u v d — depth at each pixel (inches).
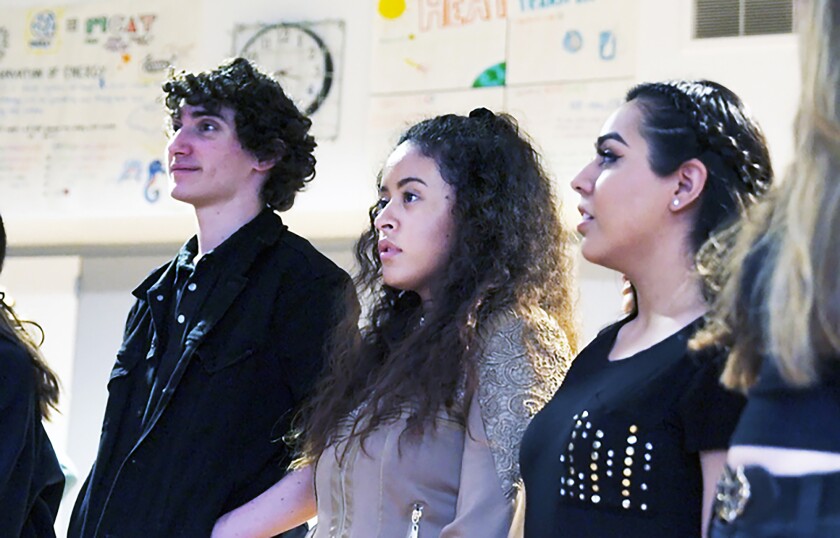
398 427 87.6
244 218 116.5
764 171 73.7
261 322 109.8
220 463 105.5
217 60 201.6
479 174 95.3
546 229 96.9
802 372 48.4
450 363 88.0
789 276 49.2
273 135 117.6
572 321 97.7
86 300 209.8
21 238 213.6
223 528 101.7
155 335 112.6
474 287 91.9
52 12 211.8
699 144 73.0
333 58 195.2
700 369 65.2
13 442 106.2
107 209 204.7
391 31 193.6
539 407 85.0
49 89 210.2
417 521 85.5
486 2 189.2
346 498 88.7
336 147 192.5
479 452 84.0
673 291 72.4
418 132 98.1
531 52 186.1
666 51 179.9
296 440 101.4
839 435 47.7
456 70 189.2
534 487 72.4
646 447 65.8
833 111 48.1
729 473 50.8
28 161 208.7
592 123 181.8
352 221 194.4
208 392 107.3
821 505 46.9
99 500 108.8
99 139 207.0
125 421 111.3
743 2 177.5
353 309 102.3
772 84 174.4
